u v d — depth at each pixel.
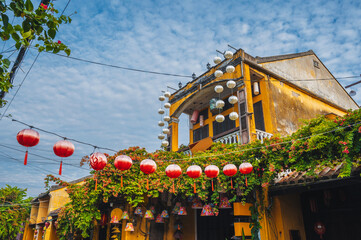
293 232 7.94
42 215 17.45
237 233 7.46
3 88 4.32
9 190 18.38
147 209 9.19
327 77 14.62
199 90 12.01
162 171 8.28
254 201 7.69
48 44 3.95
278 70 11.81
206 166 7.25
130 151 8.47
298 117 11.60
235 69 10.40
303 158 6.14
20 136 4.43
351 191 7.60
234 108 12.61
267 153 6.71
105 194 7.81
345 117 5.42
